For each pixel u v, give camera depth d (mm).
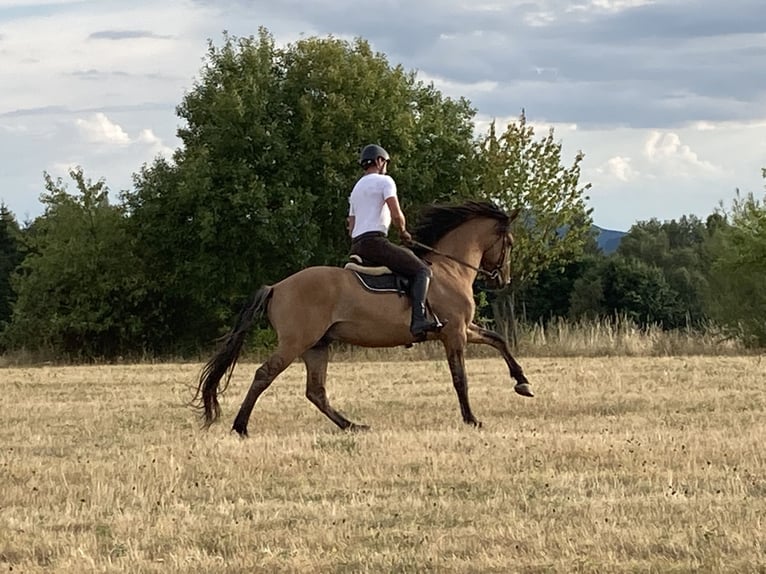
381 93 36344
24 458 11117
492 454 10562
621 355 28297
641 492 8781
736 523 7543
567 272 61531
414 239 13438
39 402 17281
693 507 8070
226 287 34625
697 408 14570
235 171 34000
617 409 14594
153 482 9578
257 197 33344
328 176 34500
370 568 6715
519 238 36281
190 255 35188
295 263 34469
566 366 22422
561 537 7262
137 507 8625
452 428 12820
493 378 19531
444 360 27062
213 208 33812
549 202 36844
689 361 23375
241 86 35219
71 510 8516
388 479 9492
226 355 12484
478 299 37562
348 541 7340
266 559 6941
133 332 35406
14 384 21125
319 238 34906
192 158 34750
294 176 34781
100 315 35250
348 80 35906
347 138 35719
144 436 12711
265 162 34531
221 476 9820
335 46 36156
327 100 35906
